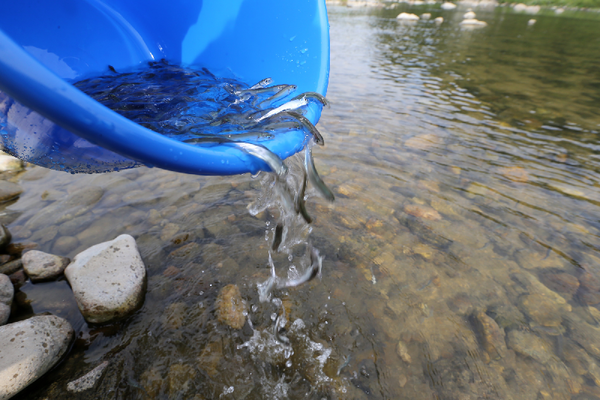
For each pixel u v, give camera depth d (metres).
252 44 2.70
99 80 2.60
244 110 2.34
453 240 3.16
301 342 2.38
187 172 1.46
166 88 2.59
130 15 2.94
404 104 6.50
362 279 2.80
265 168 1.70
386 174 4.12
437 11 23.50
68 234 3.22
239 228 3.30
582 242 3.15
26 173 4.24
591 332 2.40
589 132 5.47
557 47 12.27
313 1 2.39
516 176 4.16
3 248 3.05
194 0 2.82
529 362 2.23
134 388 2.11
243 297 2.68
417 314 2.53
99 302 2.44
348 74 8.54
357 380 2.17
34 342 2.16
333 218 3.41
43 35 2.43
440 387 2.11
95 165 1.64
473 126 5.59
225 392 2.11
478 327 2.44
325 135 5.00
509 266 2.90
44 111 1.04
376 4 28.72
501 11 23.31
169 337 2.39
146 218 3.41
